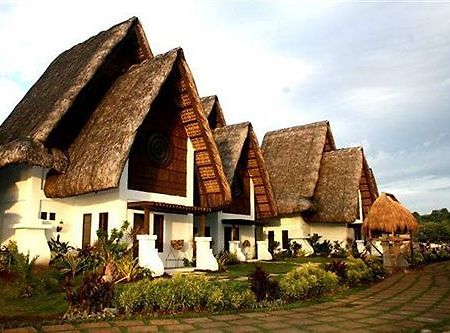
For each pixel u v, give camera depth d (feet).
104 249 40.60
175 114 60.70
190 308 28.25
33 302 29.01
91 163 46.70
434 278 49.14
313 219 93.61
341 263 42.88
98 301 26.37
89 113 56.49
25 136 48.75
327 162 101.65
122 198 50.44
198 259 54.75
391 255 62.13
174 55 53.36
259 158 78.69
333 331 21.98
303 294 33.68
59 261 40.57
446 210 201.36
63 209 52.37
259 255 78.07
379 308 29.66
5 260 36.63
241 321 24.80
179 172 59.82
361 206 105.81
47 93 59.47
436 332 21.34
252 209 80.64
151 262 43.91
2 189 53.47
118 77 60.34
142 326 23.06
